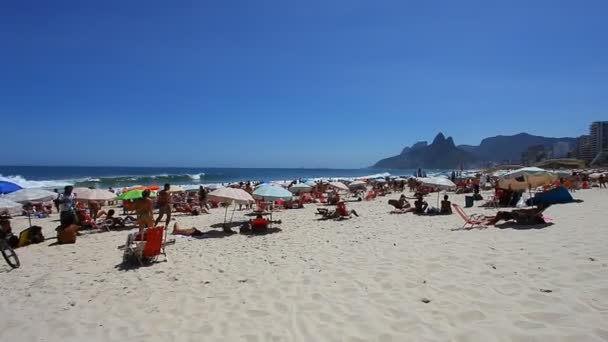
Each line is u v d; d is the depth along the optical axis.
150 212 8.98
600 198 15.74
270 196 10.63
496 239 7.66
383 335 3.75
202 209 16.36
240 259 7.38
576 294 4.27
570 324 3.59
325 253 7.55
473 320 3.90
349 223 11.81
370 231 10.00
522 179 12.27
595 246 6.34
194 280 6.03
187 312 4.68
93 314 4.77
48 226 13.44
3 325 4.53
